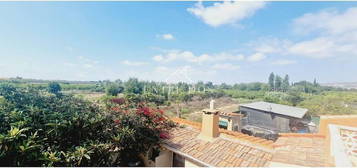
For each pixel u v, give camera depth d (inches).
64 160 198.7
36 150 193.9
